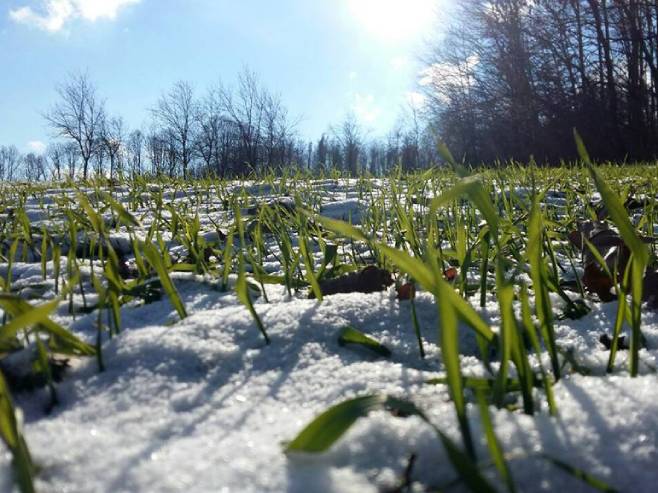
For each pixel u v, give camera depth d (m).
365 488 0.16
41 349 0.22
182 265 0.42
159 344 0.26
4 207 0.90
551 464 0.17
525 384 0.20
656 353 0.27
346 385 0.23
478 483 0.15
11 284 0.41
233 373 0.25
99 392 0.23
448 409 0.20
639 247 0.21
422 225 0.62
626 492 0.16
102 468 0.17
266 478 0.16
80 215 0.62
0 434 0.16
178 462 0.17
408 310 0.33
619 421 0.19
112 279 0.33
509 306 0.19
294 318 0.30
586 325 0.32
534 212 0.22
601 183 0.21
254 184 1.22
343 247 0.58
